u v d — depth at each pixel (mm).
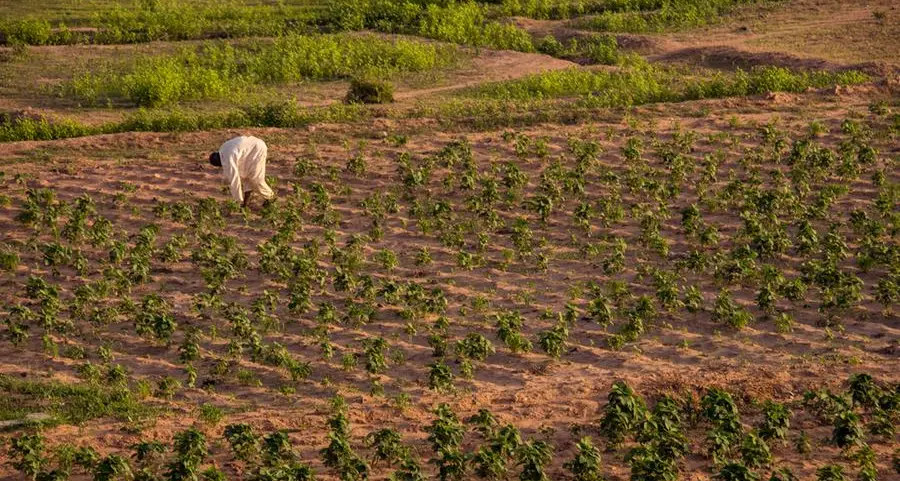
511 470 12391
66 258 18172
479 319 16422
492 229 19547
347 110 26797
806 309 16469
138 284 17453
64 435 12844
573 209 20406
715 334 15789
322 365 15062
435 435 12102
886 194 20219
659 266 18016
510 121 25438
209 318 16406
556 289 17344
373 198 20672
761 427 12672
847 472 12219
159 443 11992
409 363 15141
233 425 12500
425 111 26766
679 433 12422
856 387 13312
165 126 25766
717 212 20109
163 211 20172
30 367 14867
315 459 12453
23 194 21328
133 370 14891
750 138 23766
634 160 22484
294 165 22703
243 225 19875
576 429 13086
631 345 15547
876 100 26375
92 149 24125
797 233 18891
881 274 17500
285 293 17297
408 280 17656
